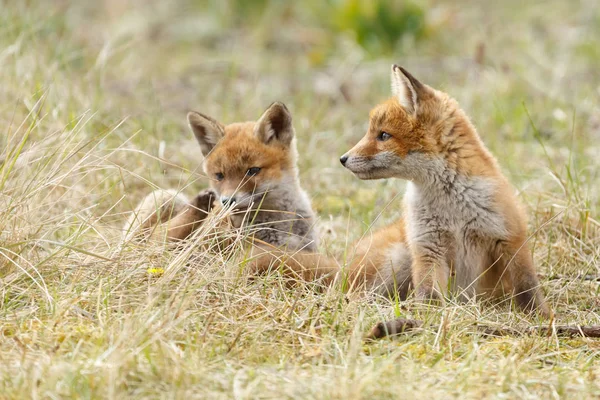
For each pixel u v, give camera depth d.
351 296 9.73
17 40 16.50
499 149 16.16
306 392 7.20
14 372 7.39
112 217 12.76
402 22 24.77
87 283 9.45
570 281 11.01
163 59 24.95
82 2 30.02
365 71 22.80
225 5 29.67
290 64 24.77
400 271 11.41
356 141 17.28
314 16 28.11
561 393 7.46
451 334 8.93
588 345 8.91
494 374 7.88
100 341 7.87
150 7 30.84
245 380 7.45
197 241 9.85
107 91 18.42
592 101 18.80
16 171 11.48
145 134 15.52
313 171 15.49
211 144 13.32
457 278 10.97
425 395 7.28
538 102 19.09
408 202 11.12
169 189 13.87
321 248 12.74
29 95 14.58
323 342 8.35
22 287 9.40
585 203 12.67
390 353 8.32
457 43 24.86
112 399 6.84
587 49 23.08
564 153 15.87
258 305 9.40
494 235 10.56
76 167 10.84
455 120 10.78
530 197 13.65
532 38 24.16
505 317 9.84
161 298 9.01
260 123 12.77
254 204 12.59
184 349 8.15
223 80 22.22
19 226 10.31
